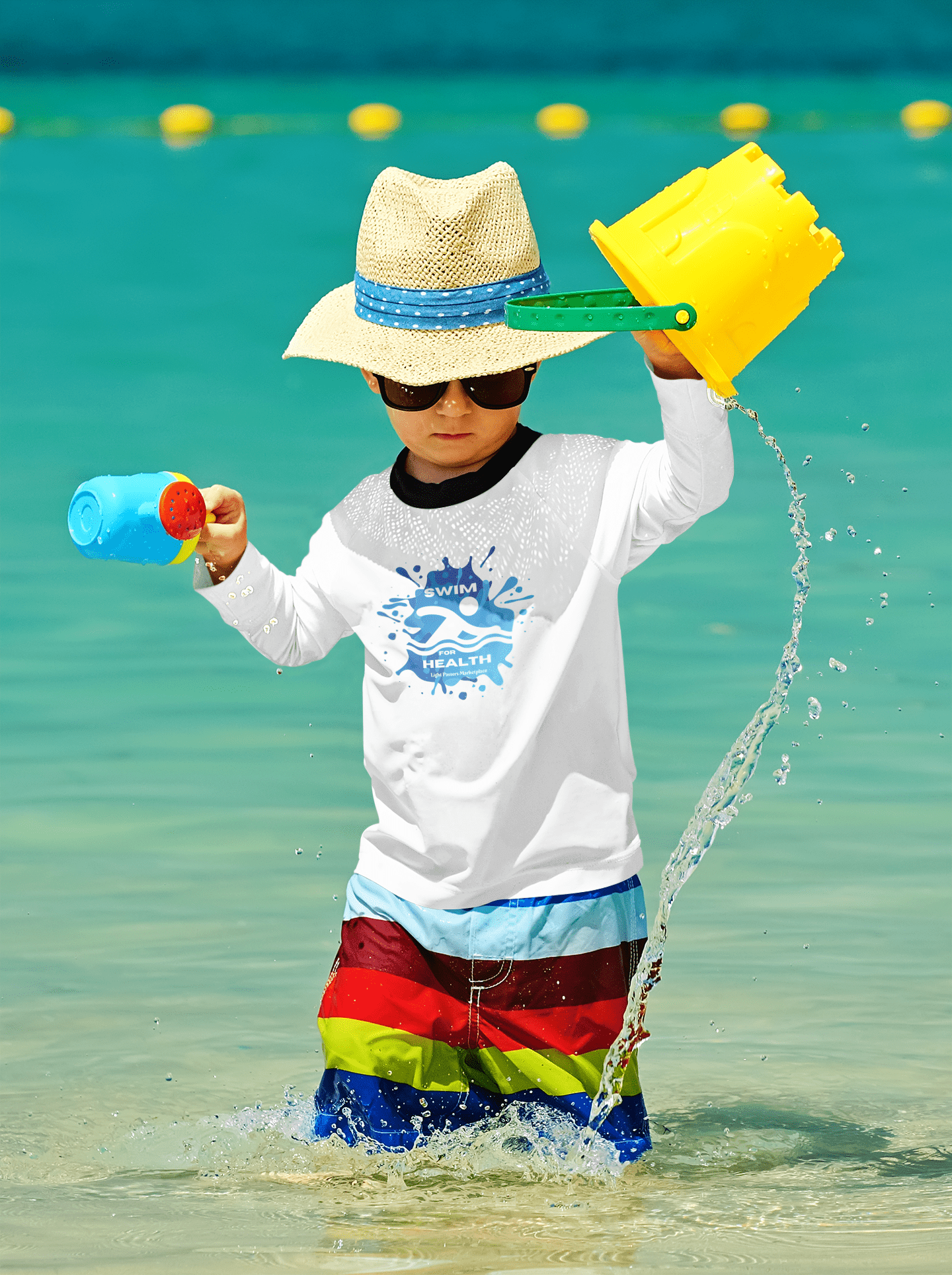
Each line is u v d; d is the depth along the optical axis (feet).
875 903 44.09
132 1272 26.35
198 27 318.65
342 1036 33.68
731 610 67.92
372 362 34.35
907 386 103.40
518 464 35.09
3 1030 37.86
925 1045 37.17
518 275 34.91
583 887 33.81
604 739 34.37
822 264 32.58
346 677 63.77
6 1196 30.19
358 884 34.88
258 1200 30.14
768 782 52.42
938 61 317.01
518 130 230.27
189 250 152.87
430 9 318.65
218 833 49.24
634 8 317.63
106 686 62.03
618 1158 32.19
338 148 212.43
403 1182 31.27
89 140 226.17
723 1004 39.19
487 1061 33.86
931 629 65.51
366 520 35.86
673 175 177.68
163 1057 36.63
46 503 83.46
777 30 317.01
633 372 106.73
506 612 34.19
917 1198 30.01
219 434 94.32
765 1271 26.32
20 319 127.34
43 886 45.57
